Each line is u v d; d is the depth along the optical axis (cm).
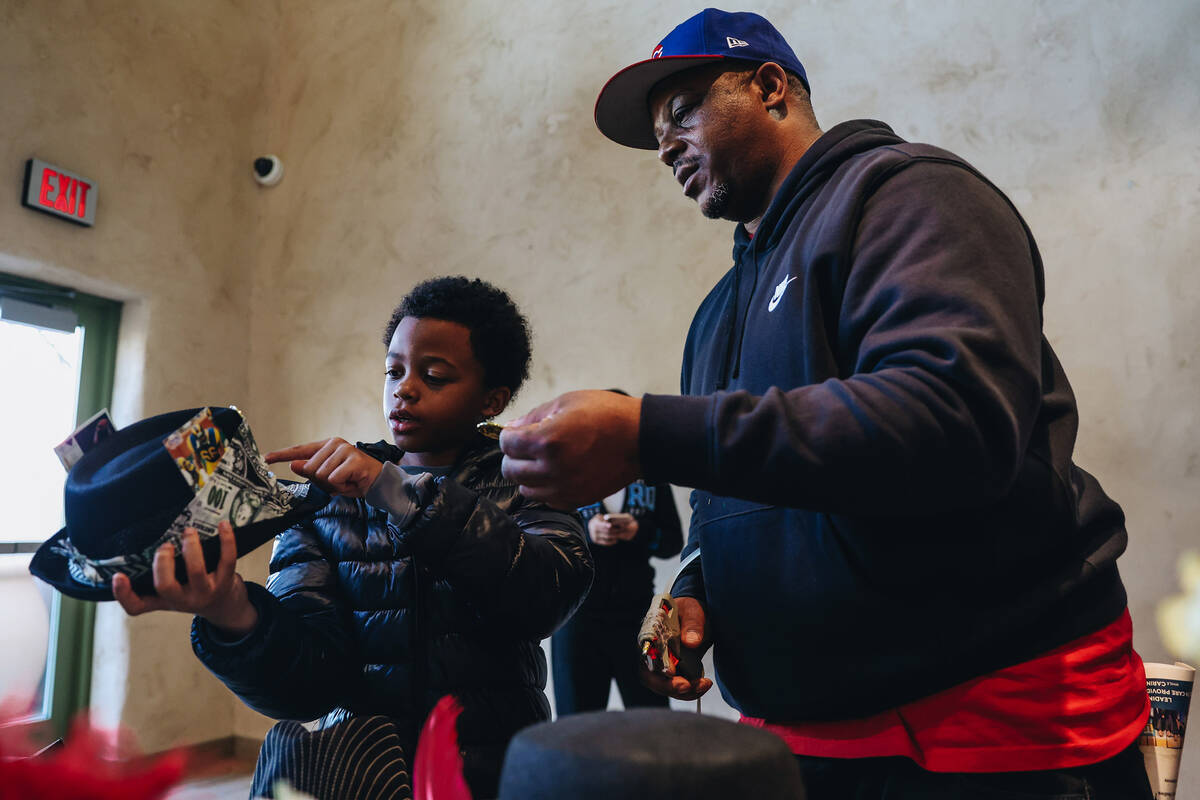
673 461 59
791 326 80
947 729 71
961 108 285
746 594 83
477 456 104
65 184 334
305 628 86
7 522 329
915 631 72
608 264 340
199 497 69
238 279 414
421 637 90
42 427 344
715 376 98
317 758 58
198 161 398
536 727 32
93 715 29
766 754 30
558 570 92
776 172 97
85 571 68
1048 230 268
